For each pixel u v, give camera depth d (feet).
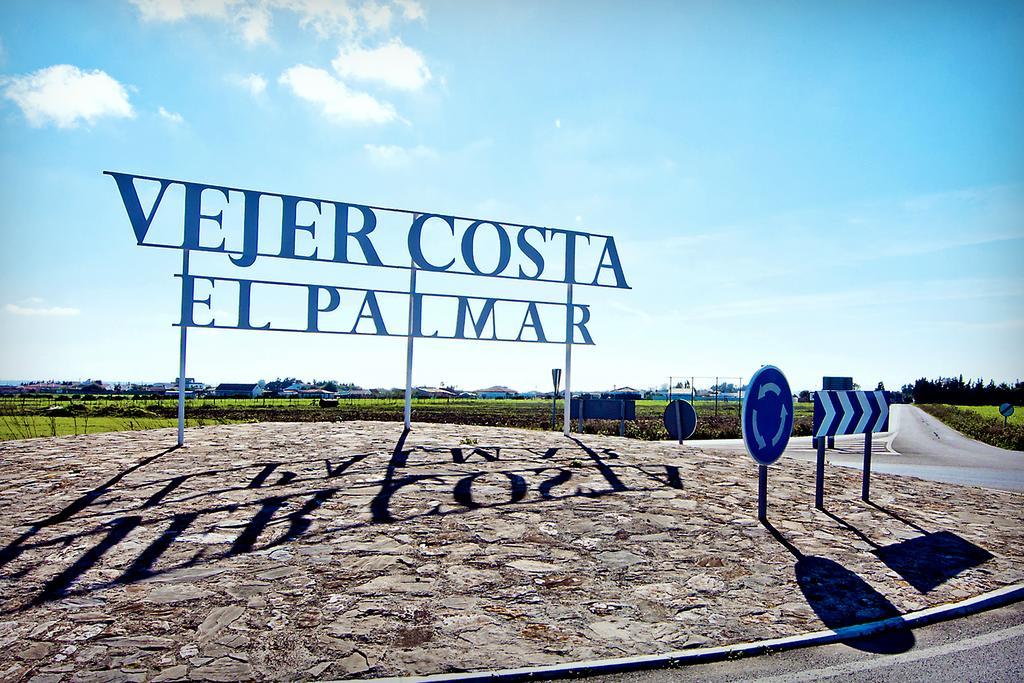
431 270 44.73
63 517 23.52
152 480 29.12
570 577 18.97
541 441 42.52
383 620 15.65
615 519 24.82
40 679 12.59
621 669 13.60
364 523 23.26
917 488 35.53
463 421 99.25
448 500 26.45
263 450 36.42
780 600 17.87
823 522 26.23
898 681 13.21
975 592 19.10
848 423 30.07
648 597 17.75
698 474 34.30
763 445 25.29
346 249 42.78
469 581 18.35
